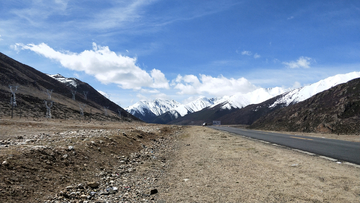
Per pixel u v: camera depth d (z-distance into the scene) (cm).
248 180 634
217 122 17212
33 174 527
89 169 694
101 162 797
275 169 742
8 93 8106
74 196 491
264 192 530
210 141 1786
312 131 4897
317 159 891
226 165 846
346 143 1470
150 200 509
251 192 536
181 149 1406
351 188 530
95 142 995
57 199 457
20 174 502
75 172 634
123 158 941
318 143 1481
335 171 687
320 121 5006
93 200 491
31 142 922
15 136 1226
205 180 661
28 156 607
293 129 5834
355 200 460
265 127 7981
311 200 469
